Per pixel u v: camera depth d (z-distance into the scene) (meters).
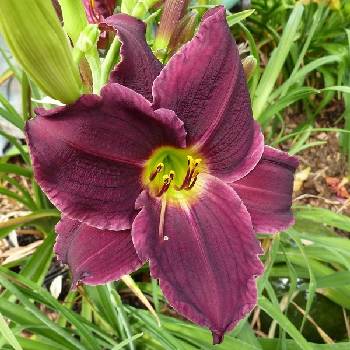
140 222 0.16
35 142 0.14
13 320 0.25
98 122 0.15
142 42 0.17
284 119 0.49
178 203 0.17
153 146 0.16
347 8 0.46
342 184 0.44
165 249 0.17
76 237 0.17
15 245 0.34
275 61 0.35
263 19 0.47
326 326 0.33
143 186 0.17
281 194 0.19
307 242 0.35
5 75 0.36
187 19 0.20
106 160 0.15
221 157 0.17
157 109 0.15
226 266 0.17
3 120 0.41
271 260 0.28
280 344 0.27
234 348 0.26
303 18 0.46
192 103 0.16
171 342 0.25
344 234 0.39
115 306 0.26
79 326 0.25
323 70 0.47
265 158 0.19
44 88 0.15
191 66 0.15
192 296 0.16
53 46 0.14
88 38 0.17
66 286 0.34
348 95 0.41
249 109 0.17
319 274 0.32
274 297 0.27
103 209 0.16
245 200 0.18
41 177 0.14
